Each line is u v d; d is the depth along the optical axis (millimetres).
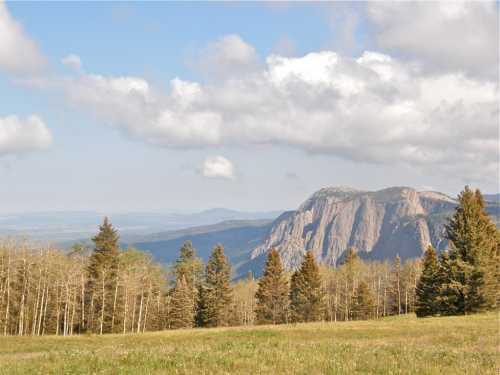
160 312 96062
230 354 15047
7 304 69438
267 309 91438
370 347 18016
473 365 13445
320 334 33250
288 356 14609
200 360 13805
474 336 25328
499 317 43250
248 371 12281
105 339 38812
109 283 76375
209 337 34156
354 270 109188
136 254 97500
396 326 37500
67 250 90562
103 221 77812
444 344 21828
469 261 55844
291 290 91562
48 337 42375
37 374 12805
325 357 14656
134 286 78438
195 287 100625
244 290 120812
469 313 54875
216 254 89812
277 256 93312
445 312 56156
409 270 110625
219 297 88812
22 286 74500
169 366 12984
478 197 62781
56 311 79062
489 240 56375
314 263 88812
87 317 79062
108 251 77250
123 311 80000
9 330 74438
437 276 61812
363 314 96062
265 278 92500
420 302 71250
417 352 16328
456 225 57375
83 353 16891
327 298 108188
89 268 77375
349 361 13805
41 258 75000
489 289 54344
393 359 14539
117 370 12555
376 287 124250
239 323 110375
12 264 71875
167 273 105250
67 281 73438
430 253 72000
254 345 18547
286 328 39875
